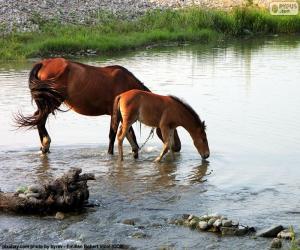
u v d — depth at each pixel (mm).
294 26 34656
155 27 31922
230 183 10594
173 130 12203
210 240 8297
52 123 14883
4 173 11102
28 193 9352
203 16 33438
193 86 18656
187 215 9086
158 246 8133
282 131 13711
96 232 8578
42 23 30219
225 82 19266
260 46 28609
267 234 8391
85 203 9609
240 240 8289
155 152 12656
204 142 11977
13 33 27750
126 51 27047
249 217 9047
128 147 13070
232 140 13117
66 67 12273
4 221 8977
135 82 12758
